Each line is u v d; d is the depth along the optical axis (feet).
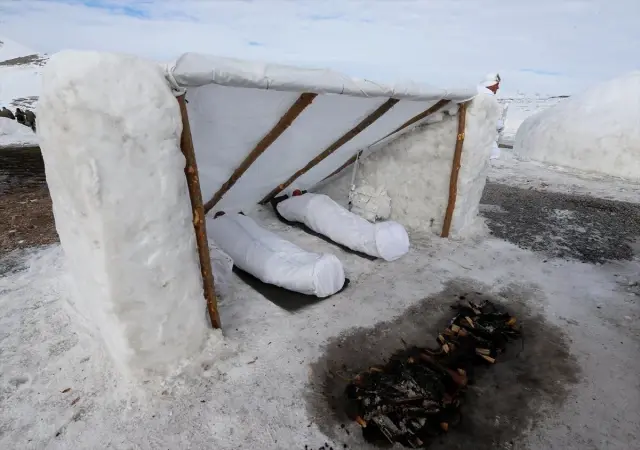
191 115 10.29
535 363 10.11
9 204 21.27
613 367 9.98
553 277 14.56
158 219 7.98
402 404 8.55
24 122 53.11
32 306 11.86
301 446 7.72
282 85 9.12
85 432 7.80
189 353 9.51
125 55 7.11
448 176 16.85
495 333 11.17
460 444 7.85
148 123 7.31
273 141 13.21
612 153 32.37
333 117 13.37
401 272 14.60
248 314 11.69
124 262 7.76
